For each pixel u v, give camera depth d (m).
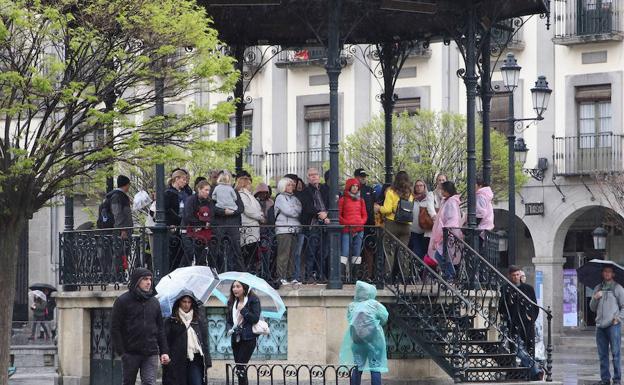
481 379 24.69
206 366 22.81
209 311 25.73
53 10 22.94
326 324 25.16
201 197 25.48
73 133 24.78
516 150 46.16
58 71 23.55
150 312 21.64
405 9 26.28
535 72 53.34
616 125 52.16
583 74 52.66
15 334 49.88
